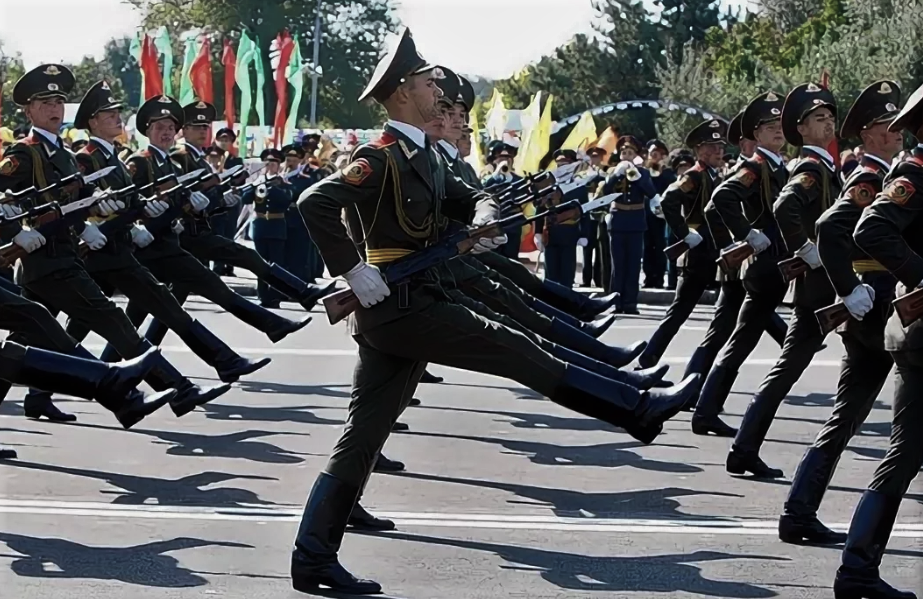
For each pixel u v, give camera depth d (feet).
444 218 19.92
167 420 31.68
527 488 25.36
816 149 25.54
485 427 31.37
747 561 20.62
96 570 19.81
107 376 23.20
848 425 21.50
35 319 26.99
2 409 32.76
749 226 29.32
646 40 182.60
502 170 58.39
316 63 164.35
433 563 20.40
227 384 29.60
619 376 25.38
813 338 25.91
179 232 35.58
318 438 29.76
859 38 110.83
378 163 18.58
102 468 26.55
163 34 97.96
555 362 19.11
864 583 18.42
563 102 182.60
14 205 28.50
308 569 18.81
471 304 24.89
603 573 19.97
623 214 57.41
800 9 193.98
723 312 32.58
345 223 19.97
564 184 37.14
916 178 17.98
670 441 29.91
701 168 36.58
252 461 27.32
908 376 18.33
